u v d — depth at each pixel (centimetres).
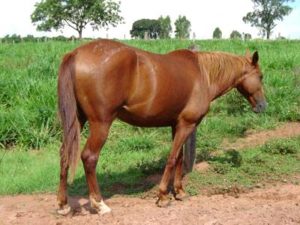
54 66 1201
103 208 512
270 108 982
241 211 520
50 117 896
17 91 1017
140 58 503
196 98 550
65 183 511
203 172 669
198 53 578
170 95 519
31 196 611
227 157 741
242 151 786
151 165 701
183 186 620
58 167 723
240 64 604
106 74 477
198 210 526
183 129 552
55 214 528
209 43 2023
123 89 490
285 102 1007
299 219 488
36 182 657
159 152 805
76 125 479
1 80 1048
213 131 911
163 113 526
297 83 1116
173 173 662
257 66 619
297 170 676
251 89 621
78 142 479
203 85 559
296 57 1378
